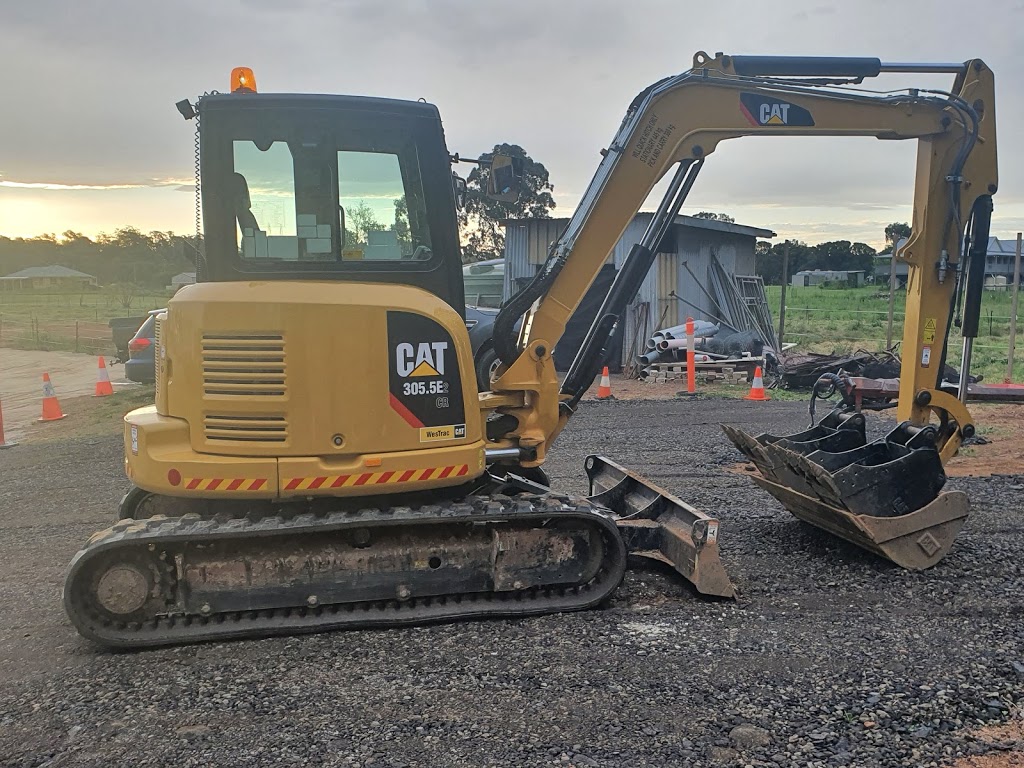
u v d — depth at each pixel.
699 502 7.03
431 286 4.72
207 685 3.90
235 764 3.25
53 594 5.29
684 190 5.64
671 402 12.70
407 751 3.32
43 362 24.28
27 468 9.50
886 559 5.46
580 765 3.20
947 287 5.92
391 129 4.62
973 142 5.69
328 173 4.55
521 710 3.62
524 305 5.27
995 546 5.73
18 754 3.35
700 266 18.17
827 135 5.67
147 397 14.74
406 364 4.43
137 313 49.44
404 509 4.53
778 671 3.94
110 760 3.29
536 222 17.39
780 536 6.04
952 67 5.78
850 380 11.66
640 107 5.49
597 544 4.77
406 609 4.58
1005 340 21.86
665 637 4.34
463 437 4.59
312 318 4.28
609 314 5.62
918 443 5.49
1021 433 9.89
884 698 3.68
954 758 3.23
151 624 4.36
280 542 4.45
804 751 3.29
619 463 8.61
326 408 4.32
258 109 4.46
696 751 3.29
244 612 4.47
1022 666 3.97
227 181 4.48
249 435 4.30
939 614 4.61
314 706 3.69
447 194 4.73
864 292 54.31
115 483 8.57
